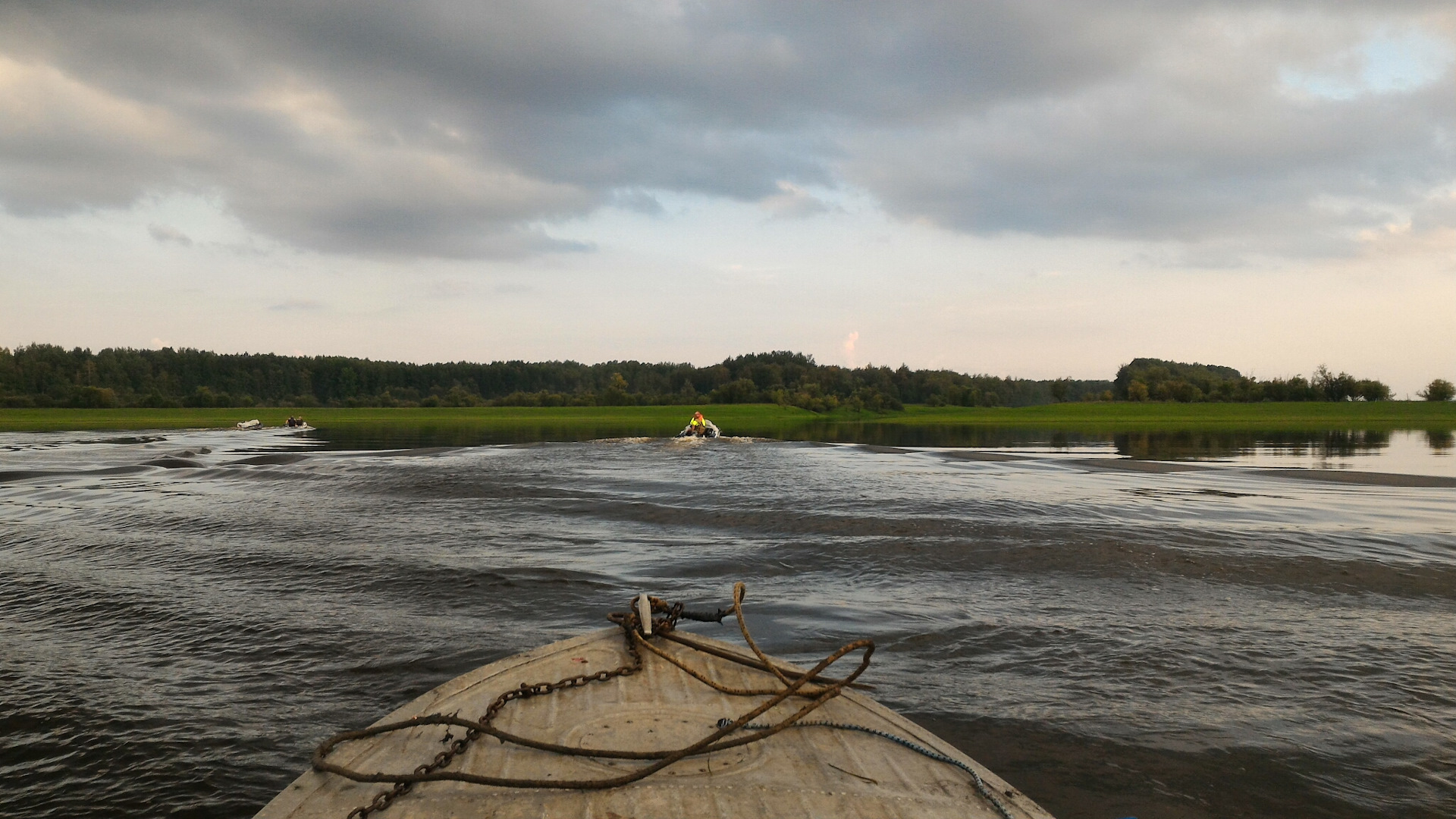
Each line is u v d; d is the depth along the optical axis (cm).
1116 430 7431
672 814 378
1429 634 852
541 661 575
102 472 2502
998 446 4594
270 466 2705
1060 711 647
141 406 13438
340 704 665
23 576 1127
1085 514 1617
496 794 394
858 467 2875
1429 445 4538
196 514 1684
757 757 440
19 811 501
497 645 807
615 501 1859
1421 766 558
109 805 509
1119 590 1035
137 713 648
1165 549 1247
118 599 997
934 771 430
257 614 927
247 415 10694
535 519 1627
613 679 548
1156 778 538
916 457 3484
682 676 556
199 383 18288
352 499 1928
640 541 1386
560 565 1181
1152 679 717
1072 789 523
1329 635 849
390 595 1014
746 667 576
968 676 724
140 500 1894
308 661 770
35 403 12319
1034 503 1797
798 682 505
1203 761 562
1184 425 8356
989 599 993
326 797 392
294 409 13275
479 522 1580
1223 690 692
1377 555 1204
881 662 761
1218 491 2072
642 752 432
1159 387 14625
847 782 414
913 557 1226
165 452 3459
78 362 16475
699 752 439
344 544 1348
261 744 592
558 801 386
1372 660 771
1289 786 528
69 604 980
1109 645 811
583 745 450
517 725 473
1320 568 1127
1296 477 2477
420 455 3341
